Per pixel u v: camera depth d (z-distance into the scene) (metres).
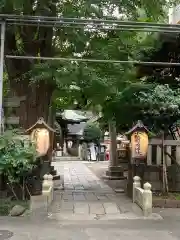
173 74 12.34
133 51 11.79
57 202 10.21
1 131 9.20
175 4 12.59
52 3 10.41
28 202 9.59
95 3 10.09
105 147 31.94
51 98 12.79
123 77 11.52
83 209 9.39
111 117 12.28
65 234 7.33
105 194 11.77
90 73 10.66
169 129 11.64
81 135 33.31
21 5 9.35
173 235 7.33
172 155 11.40
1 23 8.15
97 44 11.30
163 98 10.38
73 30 10.54
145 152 10.16
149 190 9.02
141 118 11.21
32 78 10.35
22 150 9.02
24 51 11.23
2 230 7.58
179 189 11.21
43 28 11.01
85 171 20.41
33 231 7.53
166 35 11.53
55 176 15.66
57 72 10.43
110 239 7.01
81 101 13.70
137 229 7.75
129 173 11.95
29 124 11.24
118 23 8.23
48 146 9.81
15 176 9.45
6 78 13.13
